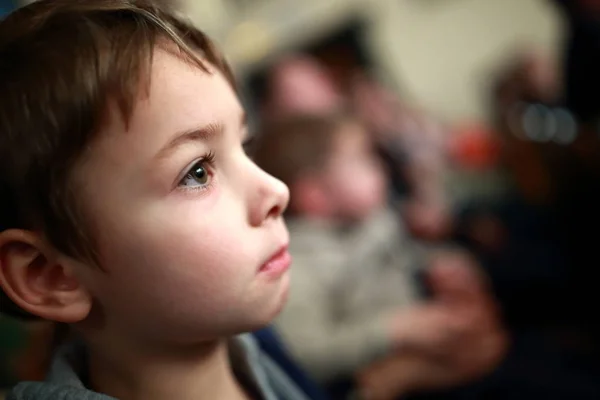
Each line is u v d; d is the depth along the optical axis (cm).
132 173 28
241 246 29
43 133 27
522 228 113
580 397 91
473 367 93
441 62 128
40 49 28
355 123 104
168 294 29
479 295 102
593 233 109
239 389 37
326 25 122
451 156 118
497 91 125
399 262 98
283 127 98
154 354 31
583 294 107
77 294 30
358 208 96
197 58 29
